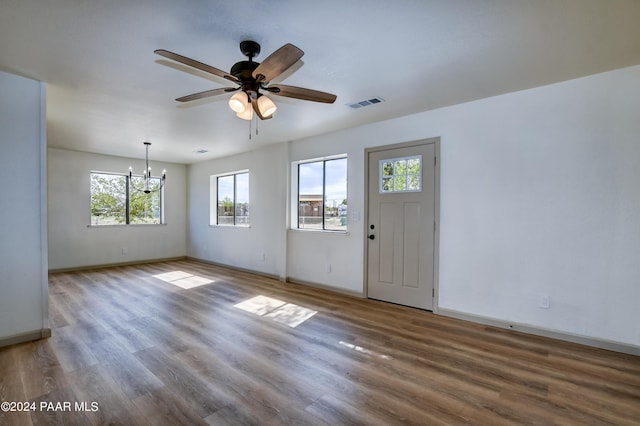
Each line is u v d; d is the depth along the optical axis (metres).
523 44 2.30
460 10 1.91
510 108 3.25
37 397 2.07
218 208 7.22
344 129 4.61
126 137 5.05
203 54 2.45
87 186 6.33
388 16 1.96
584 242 2.90
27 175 2.93
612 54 2.46
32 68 2.68
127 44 2.29
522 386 2.24
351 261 4.56
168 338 3.02
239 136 5.02
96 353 2.70
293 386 2.23
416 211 3.92
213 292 4.71
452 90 3.17
